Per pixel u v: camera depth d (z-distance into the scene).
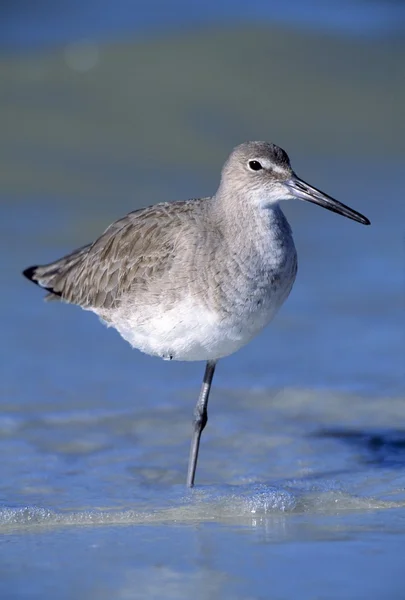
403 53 30.06
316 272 19.36
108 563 10.52
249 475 12.96
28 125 25.53
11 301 18.16
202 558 10.62
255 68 28.70
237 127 26.06
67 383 15.45
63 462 13.16
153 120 26.08
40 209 21.70
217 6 32.22
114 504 12.04
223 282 12.41
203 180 23.27
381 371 16.00
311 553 10.72
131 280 13.10
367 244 20.61
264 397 15.22
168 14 31.78
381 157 25.08
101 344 16.92
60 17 31.30
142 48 29.44
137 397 15.14
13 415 14.38
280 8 32.31
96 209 21.70
